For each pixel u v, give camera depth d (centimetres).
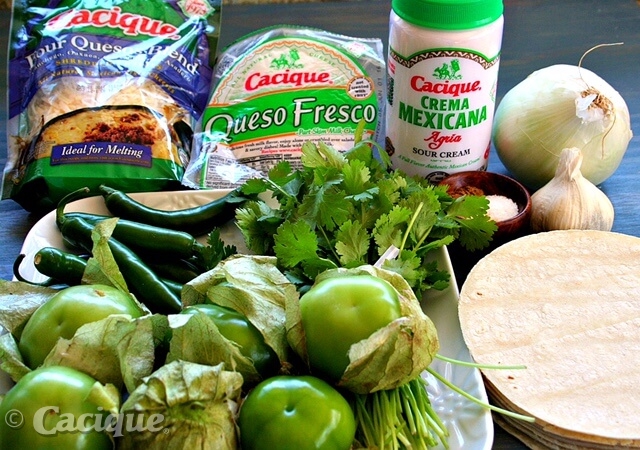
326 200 75
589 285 77
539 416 63
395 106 88
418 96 84
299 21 125
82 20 103
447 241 77
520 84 95
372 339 57
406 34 81
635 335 71
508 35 122
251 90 104
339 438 56
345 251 72
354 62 104
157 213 87
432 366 70
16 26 103
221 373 53
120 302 64
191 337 57
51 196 94
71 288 65
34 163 94
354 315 59
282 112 102
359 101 103
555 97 89
